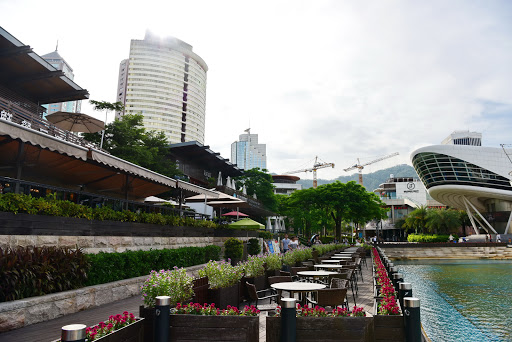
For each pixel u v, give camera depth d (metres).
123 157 22.45
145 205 11.64
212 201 19.58
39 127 13.02
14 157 10.84
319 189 50.12
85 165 12.52
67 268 6.56
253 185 45.41
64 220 7.43
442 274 23.44
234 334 3.82
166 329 3.79
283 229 47.28
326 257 16.12
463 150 78.88
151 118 121.38
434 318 9.76
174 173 28.05
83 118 15.70
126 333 3.60
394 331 3.97
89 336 3.17
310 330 3.83
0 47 15.56
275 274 9.55
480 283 18.30
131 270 8.80
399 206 116.88
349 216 54.00
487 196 81.00
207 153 36.12
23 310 5.31
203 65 139.88
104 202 9.85
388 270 10.94
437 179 83.69
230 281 7.02
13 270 5.41
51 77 17.30
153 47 125.50
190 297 5.28
